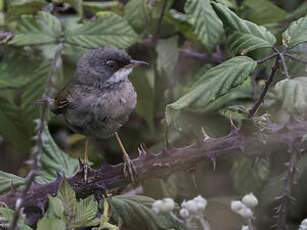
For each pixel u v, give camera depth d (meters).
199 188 11.06
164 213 5.87
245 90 10.41
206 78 6.99
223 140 7.61
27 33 9.61
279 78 8.76
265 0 10.28
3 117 10.75
